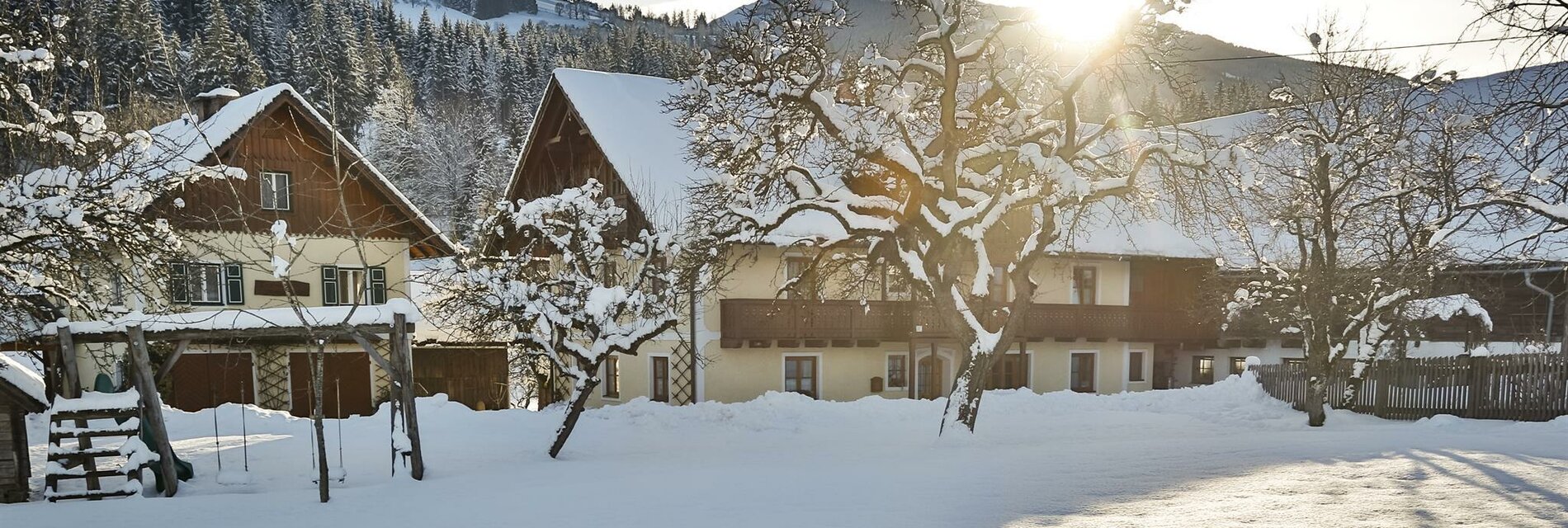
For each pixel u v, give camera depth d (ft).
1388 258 70.90
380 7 360.28
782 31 60.34
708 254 62.13
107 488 44.06
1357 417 76.64
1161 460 39.88
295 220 91.86
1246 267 95.09
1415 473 32.42
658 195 90.58
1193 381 123.75
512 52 335.26
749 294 95.45
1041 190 56.39
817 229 88.22
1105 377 112.06
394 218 98.94
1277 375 86.84
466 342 95.76
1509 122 45.37
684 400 94.32
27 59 39.65
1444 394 71.00
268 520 34.35
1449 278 79.71
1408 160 67.62
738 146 63.05
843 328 95.50
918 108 66.64
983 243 60.49
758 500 33.09
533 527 29.78
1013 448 52.54
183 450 55.77
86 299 46.29
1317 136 70.44
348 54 254.27
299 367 94.17
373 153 220.43
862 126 59.06
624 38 336.90
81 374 80.79
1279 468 35.50
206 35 229.66
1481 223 69.92
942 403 79.97
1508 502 26.40
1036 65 63.72
